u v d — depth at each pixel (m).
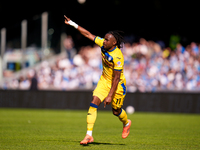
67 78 60.09
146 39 74.06
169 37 73.00
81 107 52.16
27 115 43.09
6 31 61.41
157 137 25.56
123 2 75.62
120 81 20.78
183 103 49.03
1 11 64.12
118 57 19.91
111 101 21.22
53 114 45.09
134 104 50.78
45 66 62.16
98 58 60.38
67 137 24.73
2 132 27.09
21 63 61.78
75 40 71.62
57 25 65.88
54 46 65.25
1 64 60.69
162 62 58.44
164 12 74.31
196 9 72.69
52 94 53.25
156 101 50.03
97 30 76.44
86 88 58.53
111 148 20.09
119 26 76.06
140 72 58.03
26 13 64.62
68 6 68.19
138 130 30.02
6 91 54.81
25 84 60.91
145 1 74.81
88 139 19.88
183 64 57.50
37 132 27.39
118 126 33.00
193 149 20.30
